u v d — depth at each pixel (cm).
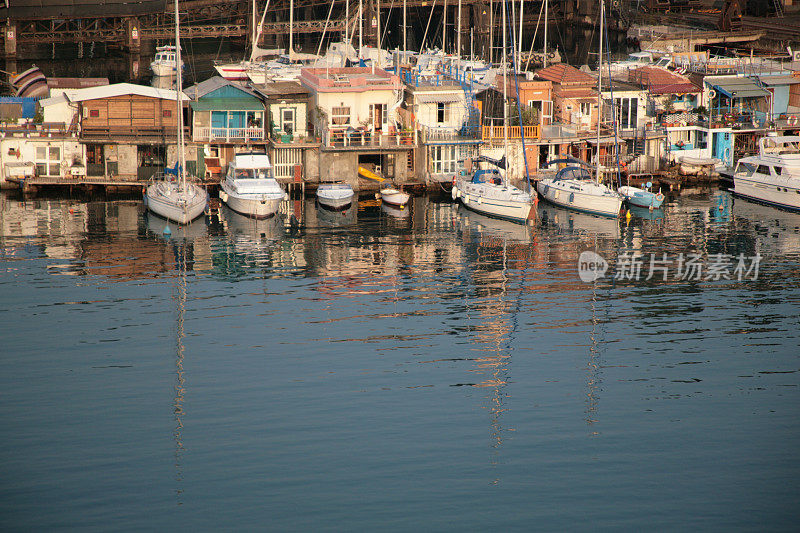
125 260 9844
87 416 6275
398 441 5941
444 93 13512
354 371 7019
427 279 9331
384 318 8181
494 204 11838
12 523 5084
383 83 13362
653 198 12238
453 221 11700
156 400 6525
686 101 14262
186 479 5506
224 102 12862
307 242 10650
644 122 14050
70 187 12731
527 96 13938
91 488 5409
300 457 5741
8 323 7969
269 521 5109
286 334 7769
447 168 13300
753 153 13975
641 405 6475
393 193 12350
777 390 6725
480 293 8894
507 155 12406
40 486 5422
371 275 9444
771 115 14162
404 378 6900
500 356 7344
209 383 6800
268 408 6400
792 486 5462
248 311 8338
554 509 5228
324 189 12262
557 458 5750
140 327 7919
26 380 6831
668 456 5784
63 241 10494
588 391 6700
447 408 6400
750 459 5756
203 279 9256
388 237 10906
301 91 13262
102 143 12644
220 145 12862
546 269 9700
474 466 5650
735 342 7656
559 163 13425
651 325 8050
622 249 10456
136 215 11681
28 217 11450
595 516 5172
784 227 11438
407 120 13762
